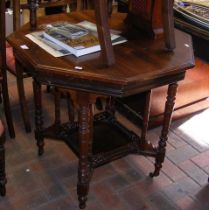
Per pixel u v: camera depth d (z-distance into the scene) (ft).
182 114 7.59
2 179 5.28
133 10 5.28
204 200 5.65
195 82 7.27
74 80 4.06
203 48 6.45
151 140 6.90
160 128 7.28
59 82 4.16
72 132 6.06
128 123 7.37
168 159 6.48
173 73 4.36
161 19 4.95
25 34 4.91
